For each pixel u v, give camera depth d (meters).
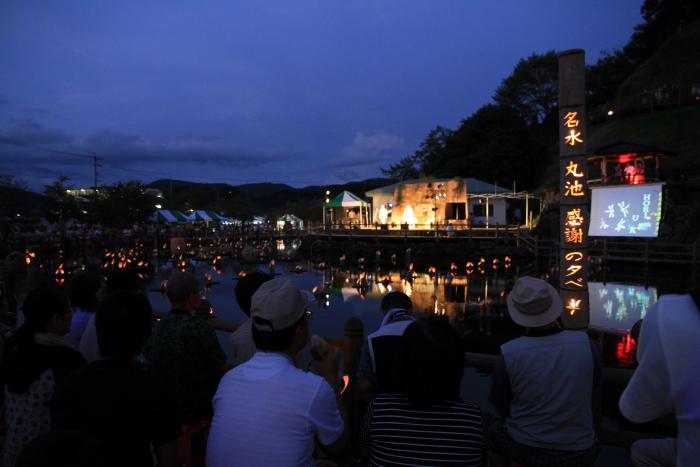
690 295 1.81
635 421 1.95
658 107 52.41
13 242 38.97
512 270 33.25
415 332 2.17
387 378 3.07
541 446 2.64
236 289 3.35
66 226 54.41
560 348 2.69
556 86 74.25
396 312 3.54
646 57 68.00
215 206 88.94
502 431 2.87
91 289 4.12
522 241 38.44
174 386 3.10
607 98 69.25
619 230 12.55
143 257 43.12
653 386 1.83
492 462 3.35
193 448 3.22
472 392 9.14
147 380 2.20
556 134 71.75
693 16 62.53
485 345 13.76
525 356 2.70
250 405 2.08
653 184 12.12
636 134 48.91
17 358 2.83
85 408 2.08
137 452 2.13
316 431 2.09
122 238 52.47
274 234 69.75
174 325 3.20
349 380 3.71
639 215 12.28
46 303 2.93
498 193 46.94
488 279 28.92
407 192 45.91
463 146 65.31
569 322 6.58
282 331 2.20
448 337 2.14
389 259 42.50
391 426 2.12
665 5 65.69
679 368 1.73
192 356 3.14
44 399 2.83
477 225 45.19
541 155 63.50
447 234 41.12
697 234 30.47
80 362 3.02
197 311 5.04
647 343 1.86
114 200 60.75
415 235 42.62
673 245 29.70
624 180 28.66
